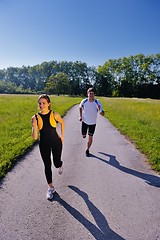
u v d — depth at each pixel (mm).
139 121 13023
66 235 2994
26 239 2904
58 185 4453
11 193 4070
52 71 124875
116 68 95625
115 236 2986
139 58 87875
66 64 119500
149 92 83062
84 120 6281
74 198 3938
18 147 6707
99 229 3123
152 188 4355
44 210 3551
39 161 5812
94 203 3775
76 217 3387
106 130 10516
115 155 6480
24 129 9586
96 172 5156
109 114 17078
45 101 3814
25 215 3410
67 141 8180
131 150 7004
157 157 5926
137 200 3889
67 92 86688
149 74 85938
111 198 3949
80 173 5090
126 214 3471
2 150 6312
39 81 127375
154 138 8148
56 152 4141
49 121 3883
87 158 6195
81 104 6289
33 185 4406
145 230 3107
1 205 3668
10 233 3010
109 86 95250
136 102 32969
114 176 4930
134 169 5359
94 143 7902
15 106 19828
